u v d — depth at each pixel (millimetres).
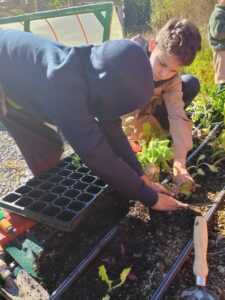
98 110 1837
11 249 2129
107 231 2213
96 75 1698
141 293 1855
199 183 2613
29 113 2373
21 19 3654
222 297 1851
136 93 1688
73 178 2471
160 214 2240
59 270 2006
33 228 2322
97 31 4055
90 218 2271
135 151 2705
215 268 1998
